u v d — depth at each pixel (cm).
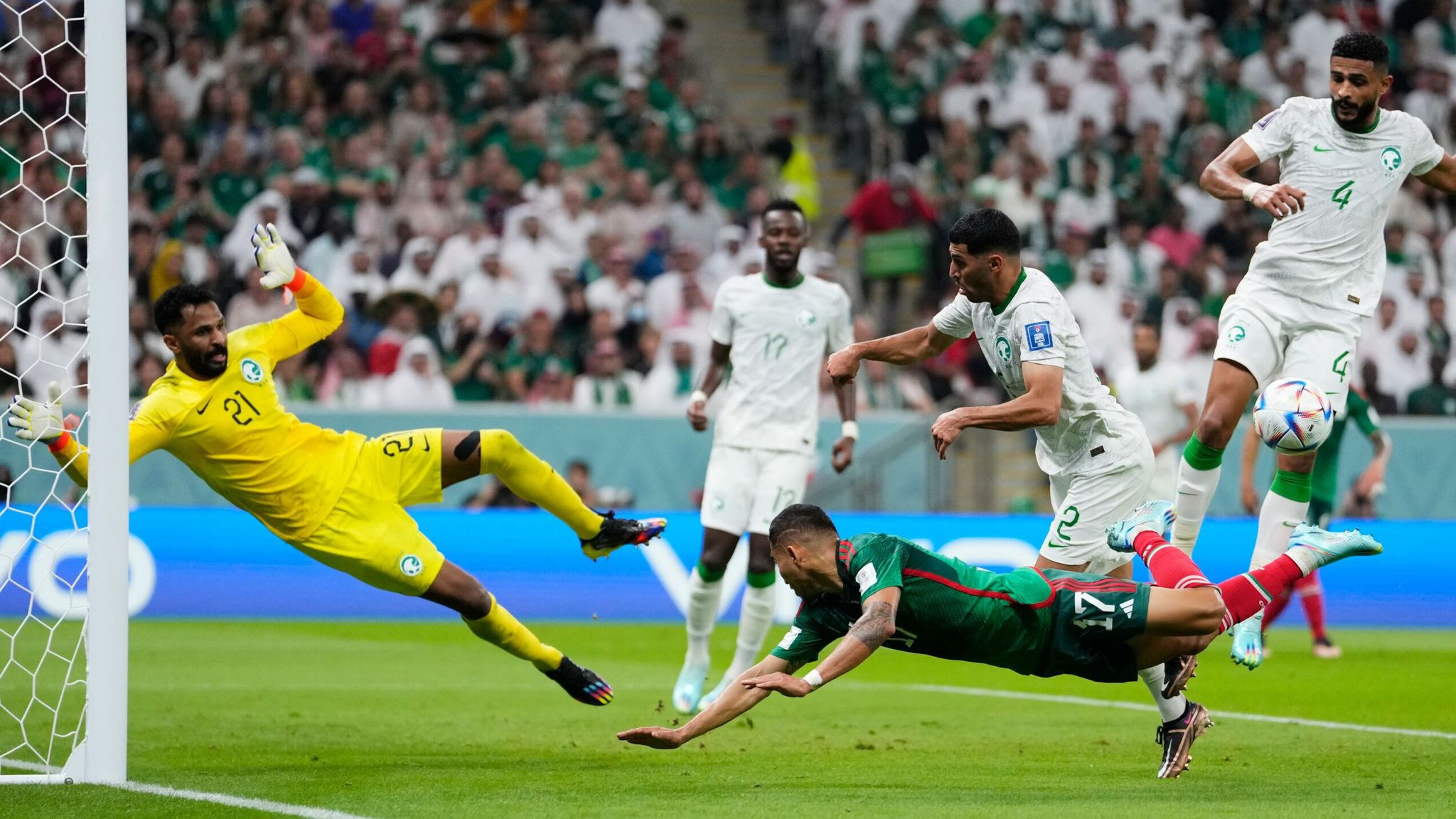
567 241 6028
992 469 5541
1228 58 7381
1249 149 2298
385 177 5981
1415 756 2323
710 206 6366
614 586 4903
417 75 6388
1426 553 5209
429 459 2241
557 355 5425
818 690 3272
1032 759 2280
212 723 2644
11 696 2927
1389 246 6494
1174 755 2066
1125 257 6231
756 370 2955
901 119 6900
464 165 6184
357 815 1773
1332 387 2277
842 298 3014
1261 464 5466
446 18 6738
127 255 1989
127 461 1995
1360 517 5409
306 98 6178
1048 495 5669
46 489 4412
